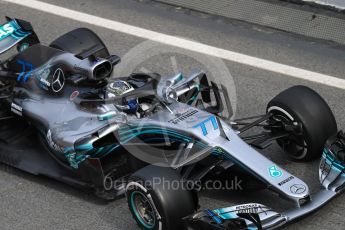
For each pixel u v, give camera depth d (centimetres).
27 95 1254
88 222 1081
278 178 980
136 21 1783
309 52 1602
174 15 1805
